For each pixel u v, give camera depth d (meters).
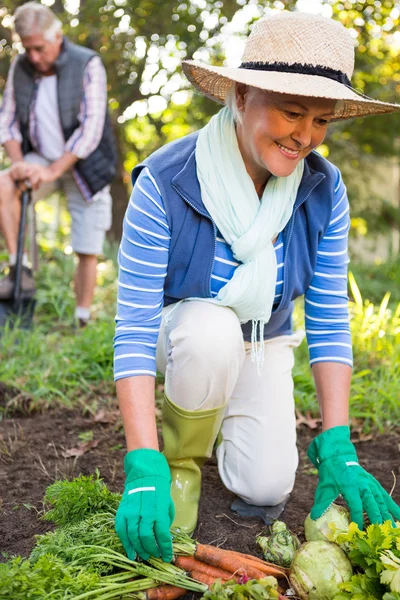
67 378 3.72
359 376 3.66
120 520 1.78
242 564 1.89
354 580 1.74
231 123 2.01
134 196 2.05
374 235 8.84
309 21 1.83
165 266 2.07
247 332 2.32
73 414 3.35
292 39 1.82
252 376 2.32
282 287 2.17
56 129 4.55
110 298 5.53
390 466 2.86
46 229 7.48
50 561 1.74
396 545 1.79
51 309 5.14
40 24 4.30
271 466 2.28
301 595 1.83
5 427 3.17
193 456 2.25
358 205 8.55
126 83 7.01
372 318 4.38
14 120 4.66
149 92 7.02
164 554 1.81
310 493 2.59
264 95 1.81
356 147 8.20
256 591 1.70
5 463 2.78
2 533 2.23
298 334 2.48
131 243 2.04
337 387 2.21
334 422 2.16
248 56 1.91
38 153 4.66
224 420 2.38
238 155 1.99
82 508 2.05
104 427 3.20
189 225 2.03
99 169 4.57
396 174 10.11
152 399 1.96
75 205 4.66
